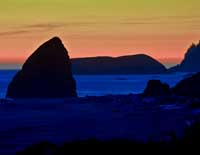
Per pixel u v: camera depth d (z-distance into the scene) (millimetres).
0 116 82125
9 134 56188
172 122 52594
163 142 25000
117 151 24250
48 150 25172
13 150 43000
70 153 24312
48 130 60375
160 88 109688
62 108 96250
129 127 57906
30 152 25688
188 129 24703
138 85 139875
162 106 87250
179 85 105188
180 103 88938
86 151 24422
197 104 76375
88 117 76938
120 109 85562
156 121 61000
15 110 94125
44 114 85562
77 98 121000
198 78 101375
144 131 50625
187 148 23797
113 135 47969
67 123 69125
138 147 24328
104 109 87938
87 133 56250
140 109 83625
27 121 72250
